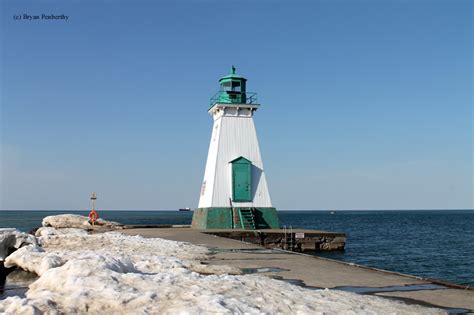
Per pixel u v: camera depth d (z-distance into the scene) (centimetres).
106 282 855
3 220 11638
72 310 734
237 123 3947
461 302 970
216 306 750
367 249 4197
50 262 1267
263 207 3847
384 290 1102
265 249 2123
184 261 1475
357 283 1196
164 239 2486
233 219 3756
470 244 4850
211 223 3725
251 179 3869
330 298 909
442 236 6100
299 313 778
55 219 4794
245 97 3988
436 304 952
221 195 3794
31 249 1488
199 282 944
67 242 2178
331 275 1331
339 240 3562
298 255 1864
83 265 939
